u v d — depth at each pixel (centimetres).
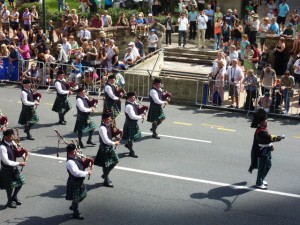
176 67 2170
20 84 2012
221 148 1428
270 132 1574
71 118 1650
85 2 2647
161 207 1100
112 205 1103
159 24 2442
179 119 1666
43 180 1212
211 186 1201
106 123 1161
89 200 1121
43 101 1814
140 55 2198
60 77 1580
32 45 2236
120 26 2450
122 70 1903
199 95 1812
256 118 1166
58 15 2631
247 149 1427
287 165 1332
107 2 2705
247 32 2291
